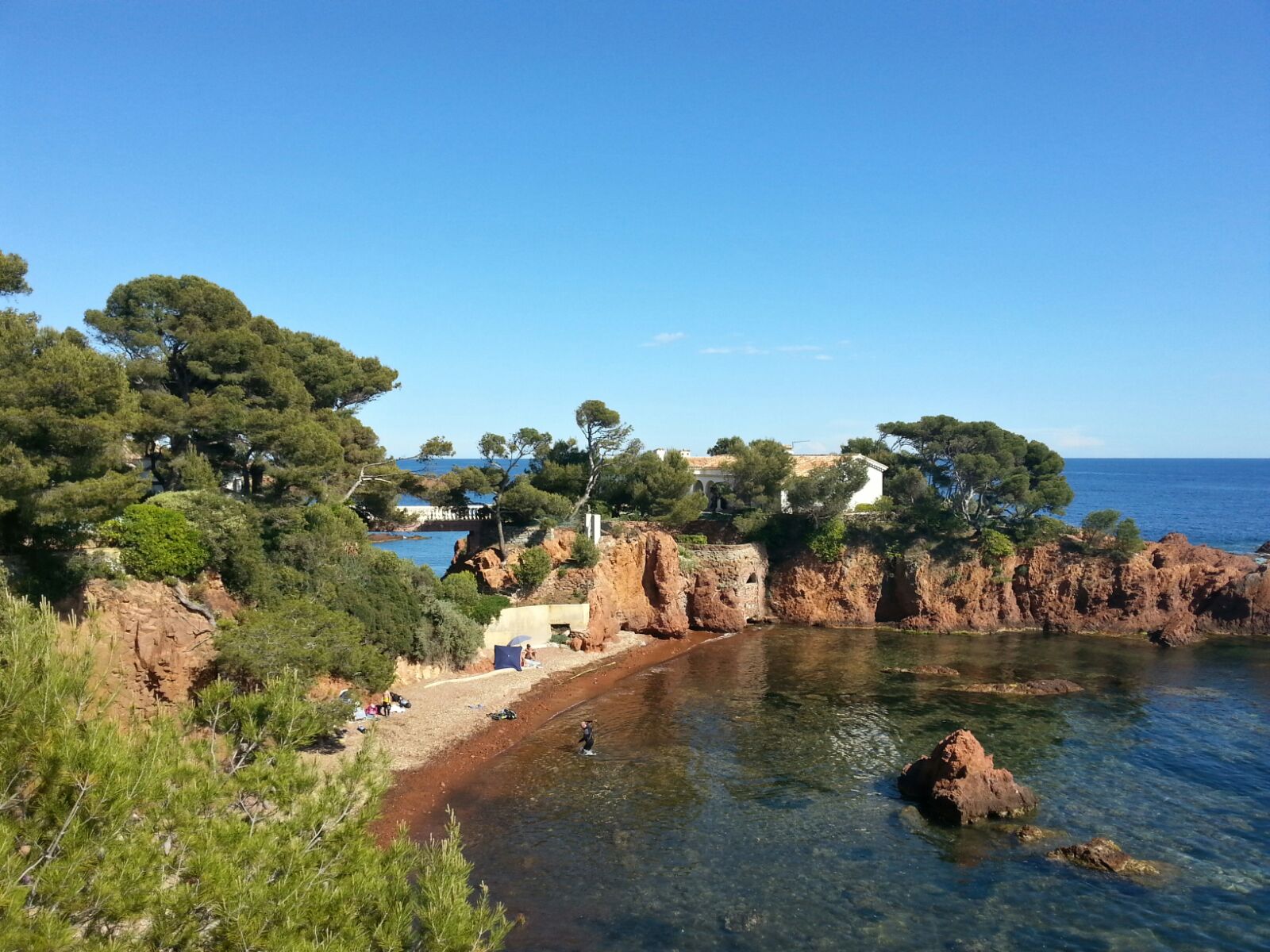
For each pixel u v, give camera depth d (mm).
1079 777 40250
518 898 28922
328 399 66625
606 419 84125
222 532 41406
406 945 14461
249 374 54531
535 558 72938
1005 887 29891
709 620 81125
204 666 37406
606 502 91000
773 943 26328
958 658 68500
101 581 35312
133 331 54094
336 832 15367
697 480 99312
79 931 11719
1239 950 25953
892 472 102875
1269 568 78875
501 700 52719
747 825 35062
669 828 34750
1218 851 32469
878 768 41906
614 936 26625
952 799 35281
